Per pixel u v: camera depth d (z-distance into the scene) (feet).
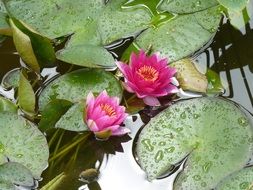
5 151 4.03
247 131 4.06
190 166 3.98
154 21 4.52
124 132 4.16
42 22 4.50
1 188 3.89
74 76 4.31
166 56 4.40
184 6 4.56
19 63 4.48
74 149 4.15
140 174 4.06
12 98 4.32
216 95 4.33
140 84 4.19
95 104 4.08
